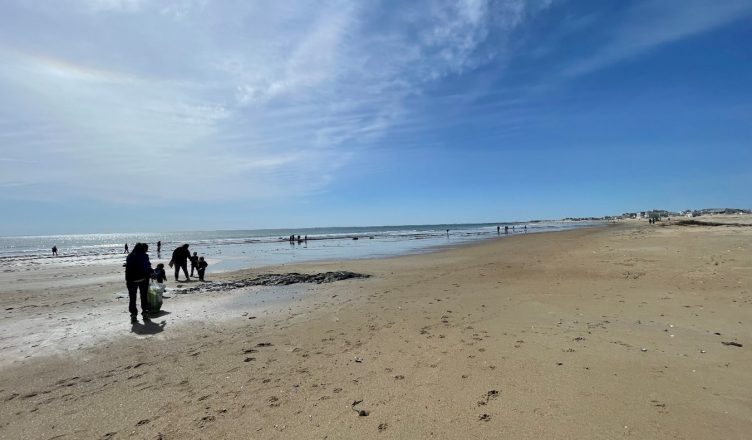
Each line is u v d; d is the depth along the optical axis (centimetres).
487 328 724
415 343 656
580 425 372
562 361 538
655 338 628
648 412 391
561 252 2109
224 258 3008
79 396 496
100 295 1327
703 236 2423
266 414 425
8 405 477
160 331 814
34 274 2116
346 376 524
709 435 348
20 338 777
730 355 543
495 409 411
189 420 419
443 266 1830
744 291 938
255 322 870
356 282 1438
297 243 5603
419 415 407
